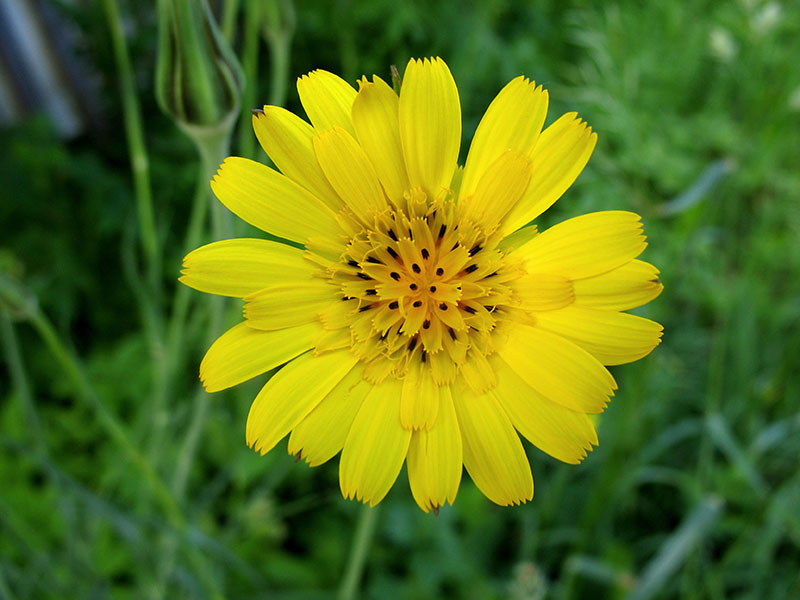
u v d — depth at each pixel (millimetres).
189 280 70
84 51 250
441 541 171
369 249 74
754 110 190
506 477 73
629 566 164
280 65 110
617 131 240
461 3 244
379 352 75
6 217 228
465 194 75
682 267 157
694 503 163
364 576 177
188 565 122
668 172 240
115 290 228
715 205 168
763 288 220
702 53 285
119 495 167
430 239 75
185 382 159
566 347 72
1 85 266
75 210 233
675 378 191
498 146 73
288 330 73
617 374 191
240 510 156
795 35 230
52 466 102
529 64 250
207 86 82
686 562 175
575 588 174
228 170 70
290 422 72
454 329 76
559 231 73
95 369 194
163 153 234
